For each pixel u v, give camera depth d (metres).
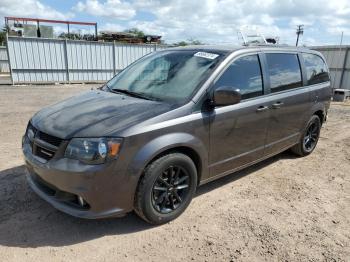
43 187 3.23
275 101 4.36
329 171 5.03
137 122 2.99
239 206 3.79
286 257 2.92
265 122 4.26
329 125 8.48
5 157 5.00
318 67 5.59
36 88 15.98
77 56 18.67
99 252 2.89
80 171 2.78
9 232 3.09
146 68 4.29
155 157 3.13
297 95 4.82
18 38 16.64
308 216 3.63
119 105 3.40
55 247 2.92
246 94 3.96
